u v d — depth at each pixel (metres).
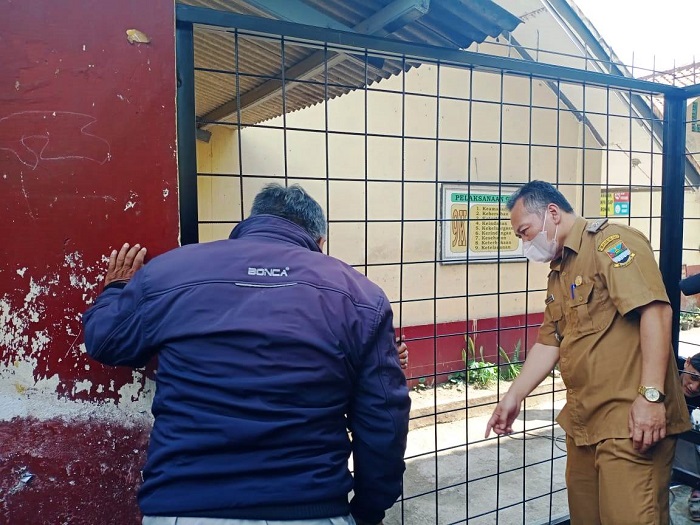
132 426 1.58
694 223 6.23
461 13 2.86
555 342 2.27
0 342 1.44
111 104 1.49
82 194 1.48
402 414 1.37
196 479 1.18
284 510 1.18
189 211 1.63
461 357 6.01
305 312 1.26
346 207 5.38
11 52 1.40
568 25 6.08
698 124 3.78
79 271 1.49
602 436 1.93
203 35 2.88
